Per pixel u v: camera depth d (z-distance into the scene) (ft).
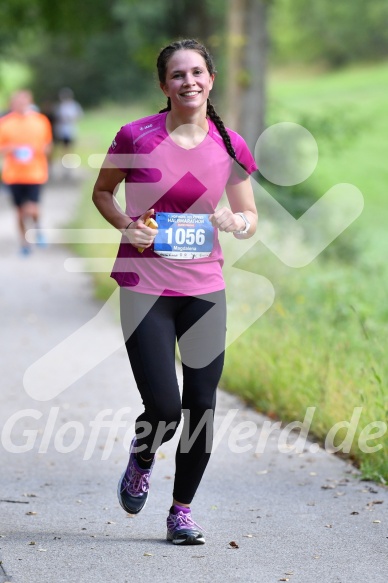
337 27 458.50
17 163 115.75
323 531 36.35
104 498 40.65
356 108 134.21
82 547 34.65
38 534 36.06
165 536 35.94
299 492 41.27
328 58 465.88
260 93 118.32
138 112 407.85
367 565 32.76
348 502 39.75
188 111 33.24
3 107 361.71
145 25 287.69
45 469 44.80
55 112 269.44
